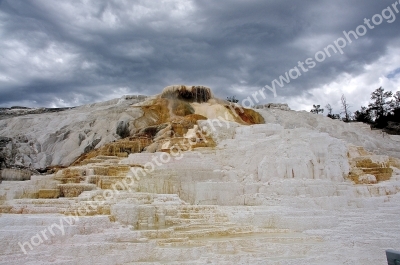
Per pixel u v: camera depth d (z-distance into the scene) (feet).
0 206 42.39
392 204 57.57
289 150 66.90
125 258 34.06
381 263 38.52
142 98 127.44
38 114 111.55
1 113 121.90
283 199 55.06
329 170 66.13
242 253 38.04
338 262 37.96
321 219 47.65
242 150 70.95
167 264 33.86
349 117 194.08
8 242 32.32
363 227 46.44
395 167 78.74
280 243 41.06
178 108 112.06
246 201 58.75
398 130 161.68
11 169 69.41
